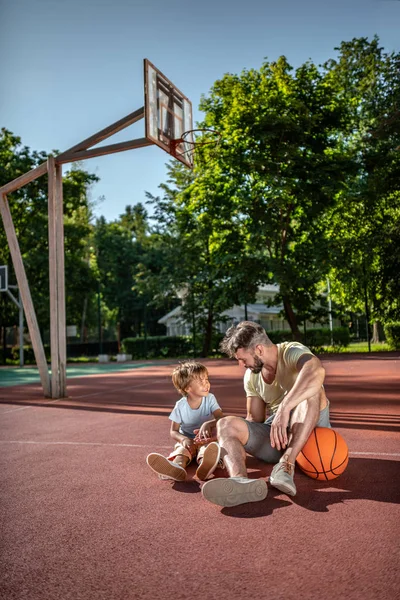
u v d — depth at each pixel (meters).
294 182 23.92
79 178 38.91
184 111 11.79
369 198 26.95
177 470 3.77
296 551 2.54
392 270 27.28
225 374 16.64
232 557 2.50
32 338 10.98
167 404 9.32
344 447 3.63
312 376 3.49
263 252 29.42
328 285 35.75
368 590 2.12
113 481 4.07
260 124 24.03
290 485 3.23
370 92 29.75
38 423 7.48
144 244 53.84
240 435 3.69
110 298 54.09
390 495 3.34
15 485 4.07
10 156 37.06
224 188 26.27
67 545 2.77
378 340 39.53
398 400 8.41
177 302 43.44
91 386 13.95
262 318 44.62
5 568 2.51
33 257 37.75
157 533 2.88
